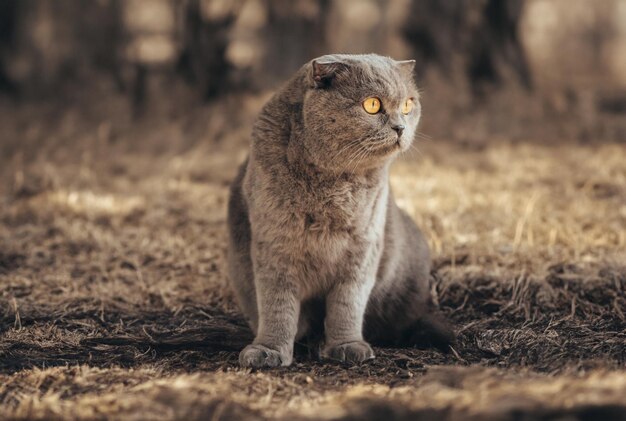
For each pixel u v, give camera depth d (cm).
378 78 514
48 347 558
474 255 711
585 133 1230
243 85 1260
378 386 473
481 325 604
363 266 540
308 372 512
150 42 1296
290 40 1263
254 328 582
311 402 448
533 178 976
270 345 528
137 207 893
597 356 526
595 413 376
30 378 494
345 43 1258
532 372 480
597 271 658
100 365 530
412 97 541
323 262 534
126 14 1300
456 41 1341
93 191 949
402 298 607
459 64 1338
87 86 1311
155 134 1204
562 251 711
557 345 552
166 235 802
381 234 550
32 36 1328
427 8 1327
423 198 891
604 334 570
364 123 510
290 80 545
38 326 595
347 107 509
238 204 582
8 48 1344
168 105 1278
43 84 1327
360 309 546
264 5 1266
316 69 511
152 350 558
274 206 524
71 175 1021
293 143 520
